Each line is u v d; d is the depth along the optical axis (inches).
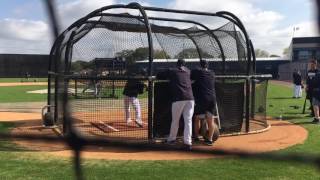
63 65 462.3
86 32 483.2
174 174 286.2
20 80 2036.2
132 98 509.4
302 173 287.0
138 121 506.9
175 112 372.5
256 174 285.4
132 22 475.8
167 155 341.4
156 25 517.7
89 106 636.7
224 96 452.8
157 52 564.7
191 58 572.4
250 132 464.1
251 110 549.0
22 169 294.8
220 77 437.1
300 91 989.8
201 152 66.3
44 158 328.8
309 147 385.7
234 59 513.0
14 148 366.0
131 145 72.4
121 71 520.4
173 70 374.6
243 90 467.5
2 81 1977.1
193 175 284.0
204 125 390.6
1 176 275.9
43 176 276.2
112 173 287.4
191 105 369.4
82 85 700.7
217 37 532.4
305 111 689.0
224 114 454.3
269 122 558.6
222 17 497.0
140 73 483.8
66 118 81.4
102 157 335.6
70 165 304.2
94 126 503.8
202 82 387.2
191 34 550.0
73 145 77.5
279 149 374.9
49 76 521.0
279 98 985.5
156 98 414.6
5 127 500.4
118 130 475.8
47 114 492.4
